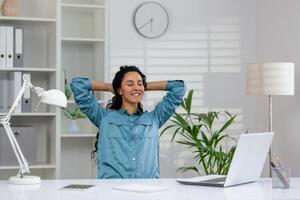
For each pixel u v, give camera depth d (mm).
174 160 5641
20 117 5172
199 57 5707
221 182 2883
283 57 5348
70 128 5070
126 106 3686
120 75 3664
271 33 5555
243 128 5820
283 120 5355
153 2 5570
